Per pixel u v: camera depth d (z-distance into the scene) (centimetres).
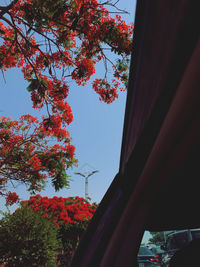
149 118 61
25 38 571
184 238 120
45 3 476
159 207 102
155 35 56
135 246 88
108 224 97
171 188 81
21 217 726
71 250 1044
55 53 679
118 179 97
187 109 49
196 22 40
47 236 737
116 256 91
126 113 83
